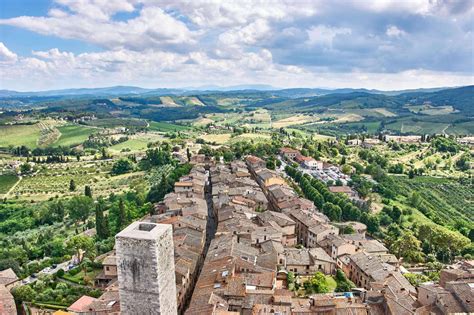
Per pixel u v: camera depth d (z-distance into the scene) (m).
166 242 63.22
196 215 171.62
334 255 147.12
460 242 167.75
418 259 157.25
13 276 141.62
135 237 59.69
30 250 176.38
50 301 124.25
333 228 163.50
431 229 178.50
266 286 108.56
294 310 96.19
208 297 98.75
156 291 60.81
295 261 132.62
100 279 133.75
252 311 95.25
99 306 104.44
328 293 114.12
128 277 61.50
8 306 114.31
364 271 126.88
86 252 158.62
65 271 148.38
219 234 150.00
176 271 114.12
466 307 95.75
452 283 103.50
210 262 123.19
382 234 185.75
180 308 110.12
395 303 98.50
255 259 126.75
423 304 105.12
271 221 160.75
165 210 194.38
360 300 103.75
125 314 63.12
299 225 172.75
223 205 180.75
